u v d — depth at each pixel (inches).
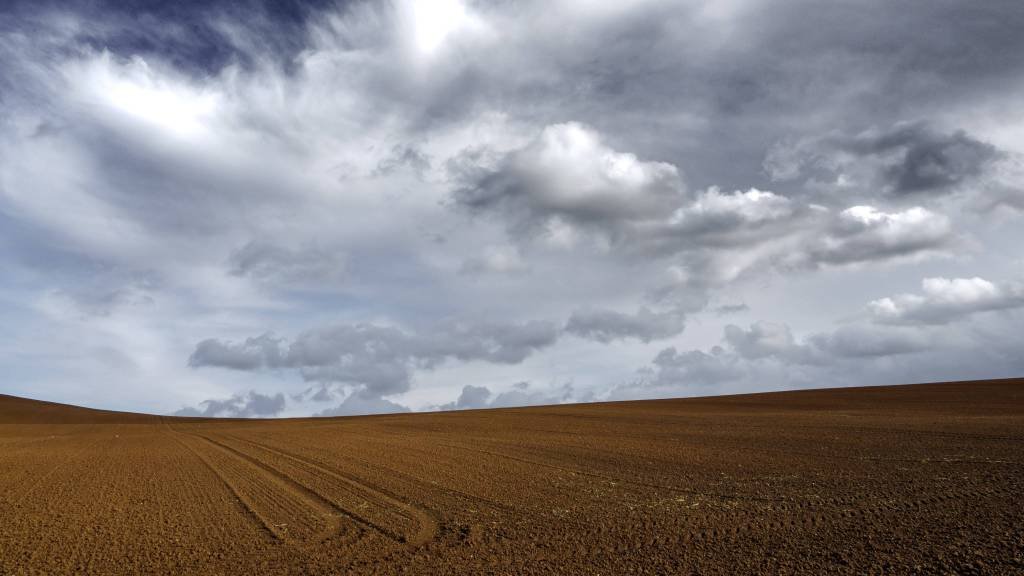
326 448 1103.6
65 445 1339.8
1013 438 797.2
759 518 444.5
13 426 2426.2
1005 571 303.0
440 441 1178.6
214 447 1207.6
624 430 1278.3
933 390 2228.1
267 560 387.2
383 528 461.4
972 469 585.0
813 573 323.3
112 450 1186.0
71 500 606.5
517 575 343.6
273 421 2655.0
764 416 1509.6
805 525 416.5
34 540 445.1
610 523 451.8
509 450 971.9
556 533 429.7
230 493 634.2
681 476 652.1
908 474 583.5
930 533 374.3
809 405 1962.4
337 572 359.9
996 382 2359.7
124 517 520.4
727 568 339.6
